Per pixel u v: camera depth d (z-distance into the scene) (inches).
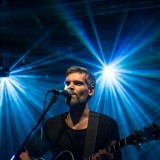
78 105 129.0
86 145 124.7
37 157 139.9
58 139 130.6
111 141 123.7
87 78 132.3
